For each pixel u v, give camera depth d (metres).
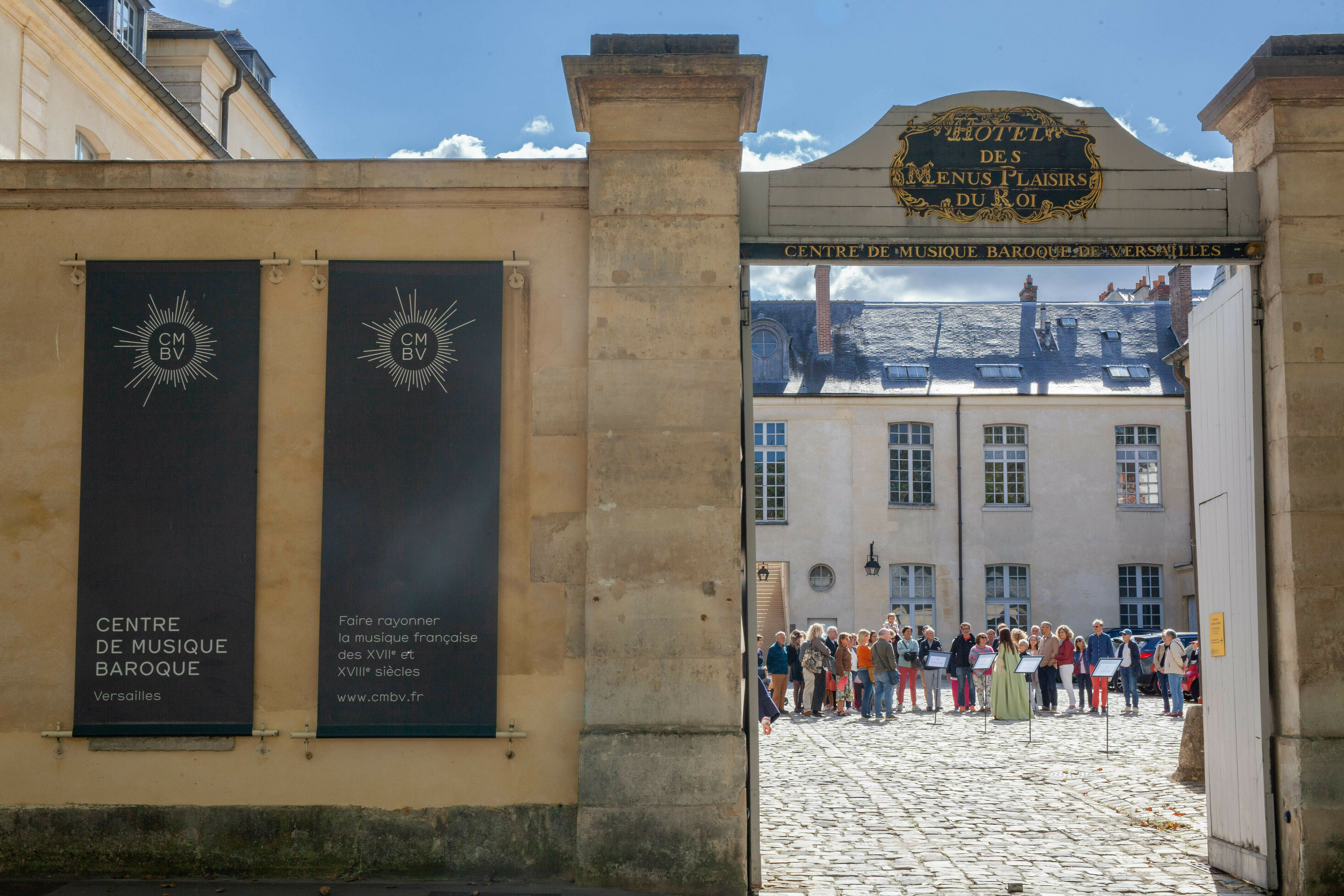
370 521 7.75
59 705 7.74
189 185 7.96
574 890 7.29
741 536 7.77
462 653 7.67
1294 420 7.58
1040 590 36.22
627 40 7.92
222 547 7.78
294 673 7.71
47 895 7.19
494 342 7.86
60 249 7.99
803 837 9.41
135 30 20.17
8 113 14.57
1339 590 7.49
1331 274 7.67
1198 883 7.87
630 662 7.53
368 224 7.96
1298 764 7.37
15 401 7.90
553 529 7.75
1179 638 27.06
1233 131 8.30
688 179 7.82
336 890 7.33
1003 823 10.06
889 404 36.59
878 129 7.95
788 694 27.55
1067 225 7.90
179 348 7.91
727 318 7.74
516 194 7.94
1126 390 37.06
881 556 36.03
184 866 7.62
